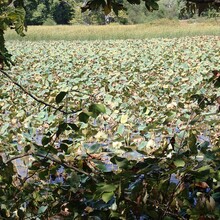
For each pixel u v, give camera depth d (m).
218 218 2.74
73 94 11.34
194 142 3.16
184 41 34.34
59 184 3.52
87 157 3.50
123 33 44.00
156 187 3.01
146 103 10.66
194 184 3.09
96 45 34.03
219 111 3.47
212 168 3.02
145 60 20.14
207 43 30.67
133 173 2.95
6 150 5.04
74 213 3.22
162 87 12.61
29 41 42.12
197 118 3.37
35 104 11.07
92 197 3.18
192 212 2.78
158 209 3.11
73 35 44.41
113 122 8.58
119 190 2.86
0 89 12.64
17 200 3.54
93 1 2.90
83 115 2.90
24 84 14.41
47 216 3.41
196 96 3.53
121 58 21.95
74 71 17.61
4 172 3.30
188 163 3.11
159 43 33.19
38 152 3.29
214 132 7.52
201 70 16.09
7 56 3.24
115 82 14.42
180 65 16.62
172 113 3.71
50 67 18.95
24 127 8.08
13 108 10.70
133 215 3.13
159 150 3.35
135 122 8.64
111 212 3.09
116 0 3.02
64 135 6.77
